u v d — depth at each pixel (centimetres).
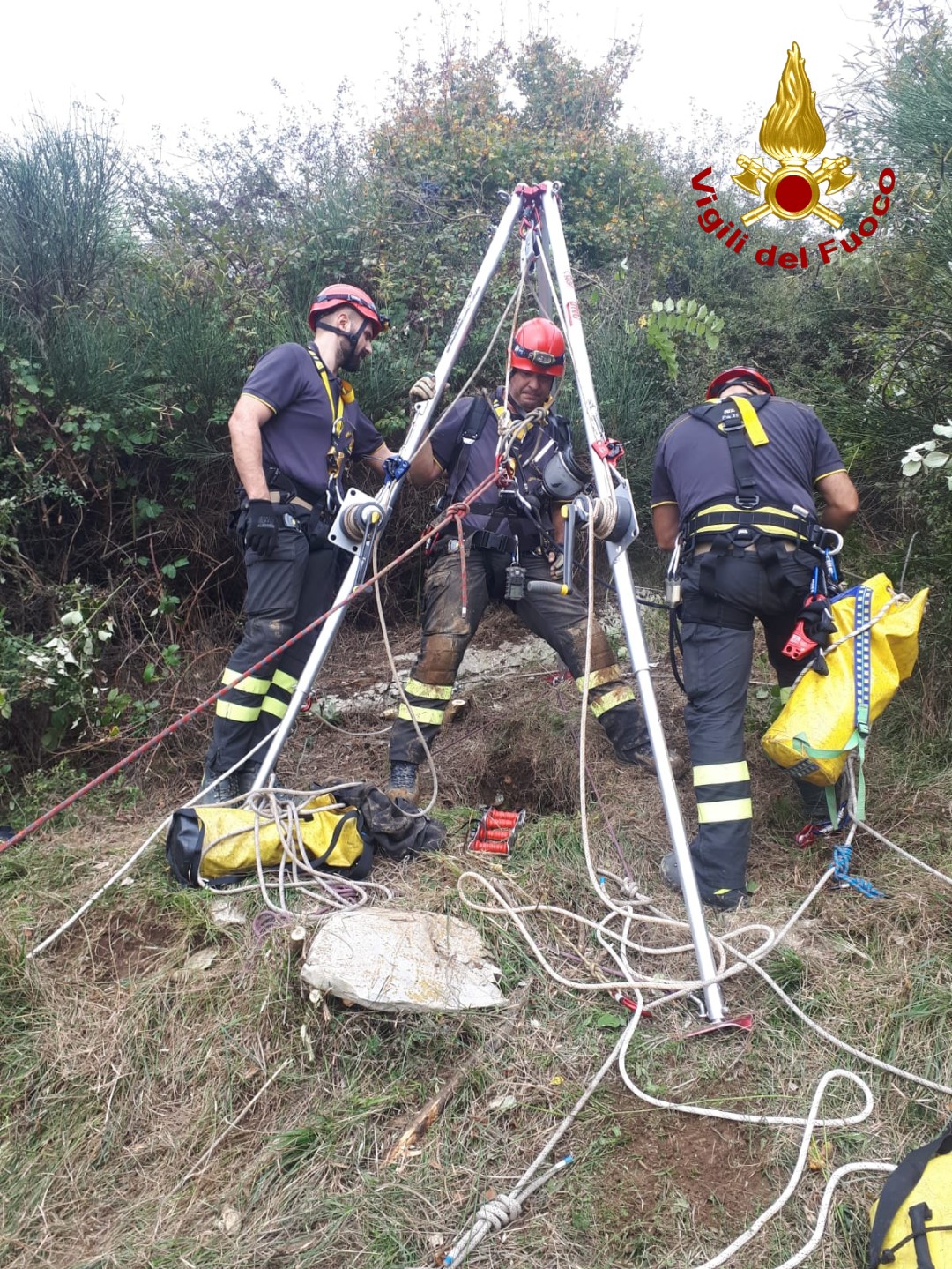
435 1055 231
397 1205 196
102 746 392
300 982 241
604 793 355
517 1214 192
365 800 316
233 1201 201
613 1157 205
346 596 330
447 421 365
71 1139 221
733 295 625
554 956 265
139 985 256
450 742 415
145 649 456
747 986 252
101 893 292
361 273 552
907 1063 225
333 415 350
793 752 279
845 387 457
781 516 293
